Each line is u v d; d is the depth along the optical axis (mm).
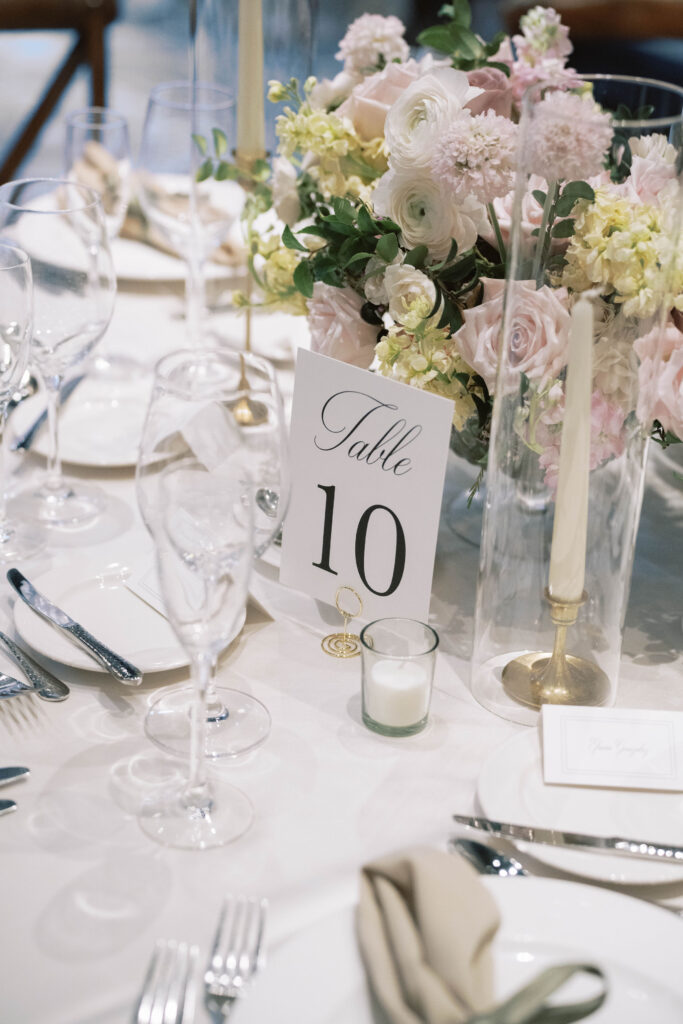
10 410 1472
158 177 1624
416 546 1026
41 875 765
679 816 822
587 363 839
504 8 2869
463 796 861
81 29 2998
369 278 1080
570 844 779
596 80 808
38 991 675
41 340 1211
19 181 1304
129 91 4824
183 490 791
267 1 1358
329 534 1074
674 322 968
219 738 904
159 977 667
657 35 2887
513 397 890
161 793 845
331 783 869
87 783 855
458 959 618
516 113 1191
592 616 950
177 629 756
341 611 1065
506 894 703
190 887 761
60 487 1290
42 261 1179
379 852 800
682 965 661
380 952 632
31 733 909
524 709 951
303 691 982
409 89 1000
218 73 1477
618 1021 629
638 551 1213
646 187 815
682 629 1090
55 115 4504
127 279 1829
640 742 863
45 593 1065
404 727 919
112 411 1485
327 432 1051
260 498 840
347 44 1314
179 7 6133
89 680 980
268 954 699
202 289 1646
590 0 2889
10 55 5219
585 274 830
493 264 1054
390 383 1000
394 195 1026
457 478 1318
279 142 1251
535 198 830
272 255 1262
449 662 1040
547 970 615
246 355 843
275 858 790
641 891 766
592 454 880
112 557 1161
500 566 950
